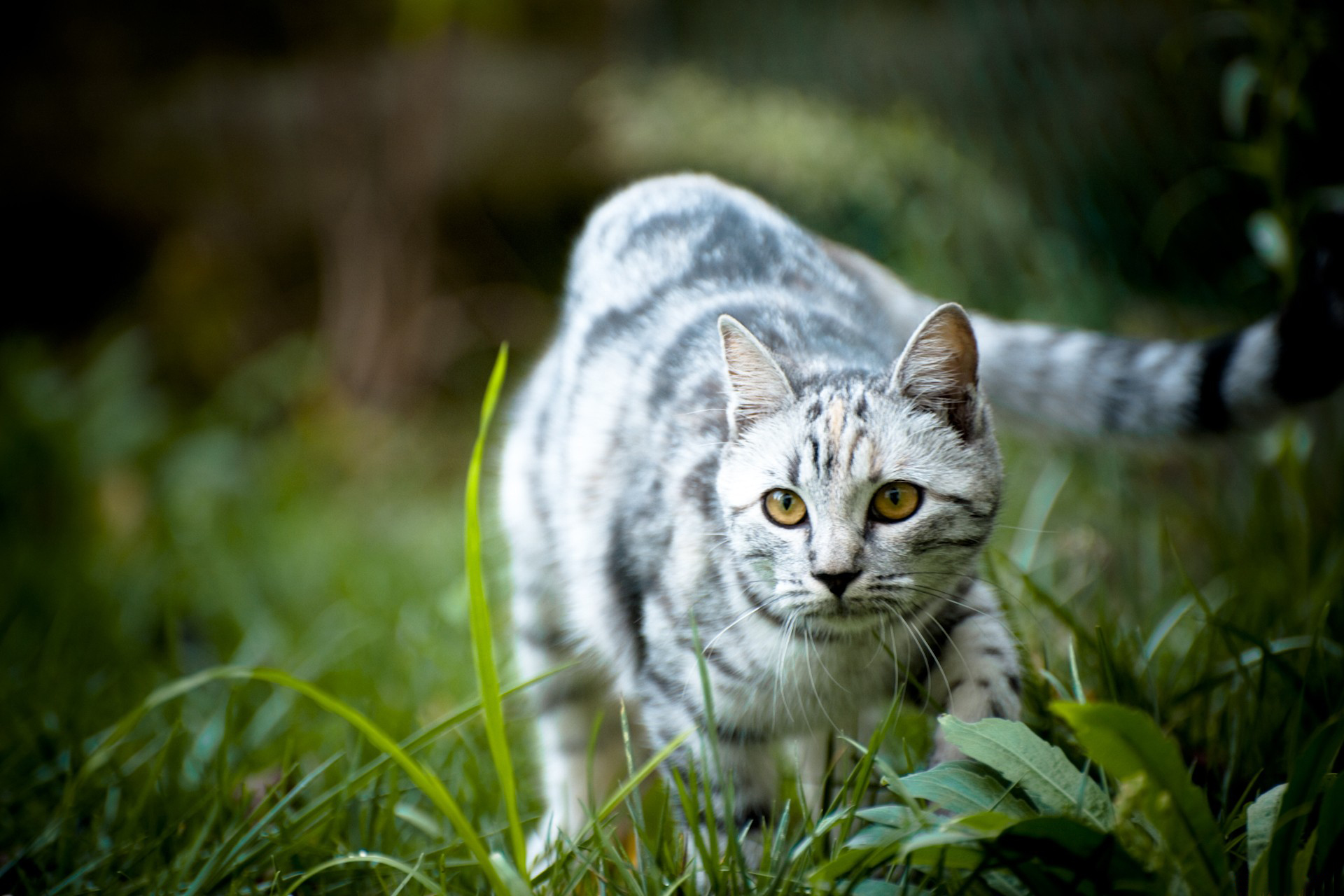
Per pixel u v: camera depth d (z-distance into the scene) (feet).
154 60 28.66
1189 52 16.30
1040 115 17.69
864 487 7.84
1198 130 16.52
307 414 26.03
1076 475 14.40
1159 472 14.28
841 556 7.73
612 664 9.79
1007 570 10.47
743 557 8.20
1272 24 11.12
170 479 21.71
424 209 27.12
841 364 8.82
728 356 8.17
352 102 26.94
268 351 28.17
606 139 22.85
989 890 6.59
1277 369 9.48
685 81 19.27
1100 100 17.17
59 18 28.32
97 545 19.06
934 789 6.77
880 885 6.50
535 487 10.87
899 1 19.15
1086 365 10.46
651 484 9.00
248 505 20.75
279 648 14.83
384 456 23.81
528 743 11.76
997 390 10.80
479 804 9.25
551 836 9.57
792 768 9.88
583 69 26.76
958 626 8.29
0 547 18.92
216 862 7.91
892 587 7.82
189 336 27.81
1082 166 17.38
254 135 27.73
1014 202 17.35
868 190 17.71
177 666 12.22
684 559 8.50
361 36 27.66
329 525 19.86
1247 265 14.44
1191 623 11.02
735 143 18.39
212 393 27.53
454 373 27.22
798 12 20.10
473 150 26.91
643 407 9.53
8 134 28.50
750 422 8.26
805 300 9.99
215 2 28.25
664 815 7.81
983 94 18.15
